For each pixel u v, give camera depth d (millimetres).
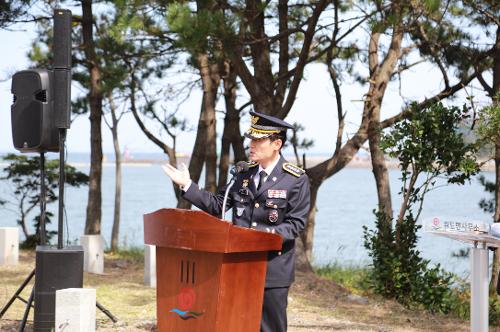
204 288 4656
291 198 5172
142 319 8164
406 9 11688
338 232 41500
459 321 9312
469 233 5367
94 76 17172
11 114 7086
